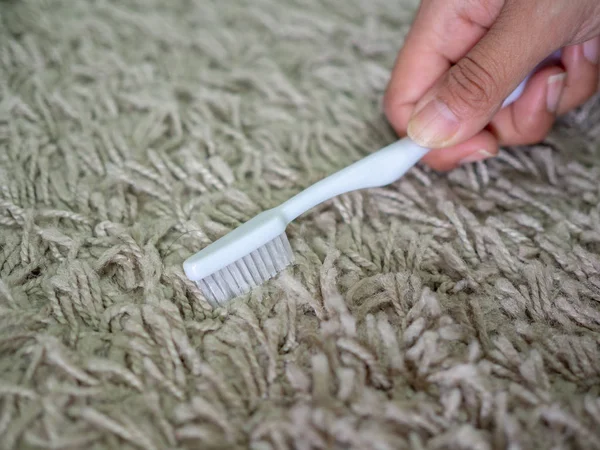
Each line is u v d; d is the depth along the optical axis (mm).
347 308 130
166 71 202
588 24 142
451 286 137
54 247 144
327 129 182
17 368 120
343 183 146
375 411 111
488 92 138
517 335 128
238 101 189
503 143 172
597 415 111
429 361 120
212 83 198
